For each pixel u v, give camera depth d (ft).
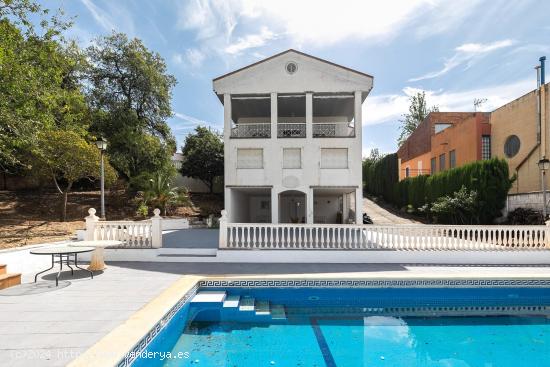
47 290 23.71
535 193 54.34
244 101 67.31
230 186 61.21
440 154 99.66
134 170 90.58
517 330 22.09
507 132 71.97
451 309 26.37
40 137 55.31
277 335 21.04
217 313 24.16
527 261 35.40
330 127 69.26
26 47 52.65
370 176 143.64
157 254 36.70
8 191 82.74
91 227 36.81
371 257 35.94
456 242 37.01
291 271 31.12
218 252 36.19
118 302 20.72
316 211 87.35
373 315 24.91
